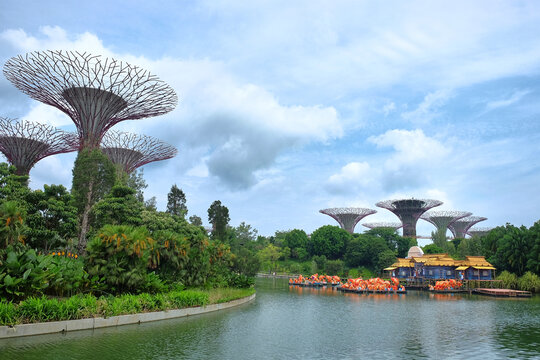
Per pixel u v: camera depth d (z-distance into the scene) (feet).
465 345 59.72
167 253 97.50
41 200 102.68
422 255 267.59
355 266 356.59
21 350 45.55
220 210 226.58
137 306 71.31
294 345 57.21
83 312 60.85
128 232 79.71
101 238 78.23
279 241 470.80
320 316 93.76
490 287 203.72
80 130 156.76
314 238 400.26
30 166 191.93
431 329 75.77
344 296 161.48
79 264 73.31
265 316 88.94
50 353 44.83
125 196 125.70
